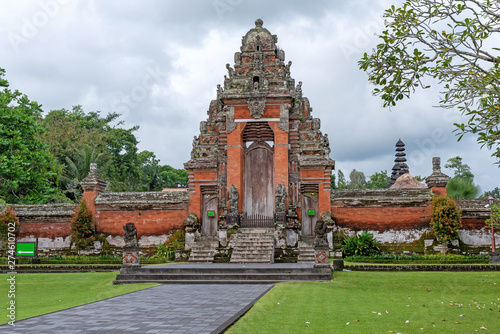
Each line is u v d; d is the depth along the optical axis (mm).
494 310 13945
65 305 15156
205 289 18016
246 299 15023
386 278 20672
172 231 32688
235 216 30812
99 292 18641
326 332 10664
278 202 30766
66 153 54625
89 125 64812
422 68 11469
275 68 32500
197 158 32969
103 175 55969
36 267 26484
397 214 31328
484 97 10812
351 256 29594
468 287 18734
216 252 29766
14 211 33875
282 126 31594
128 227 22609
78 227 32656
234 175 31625
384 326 11414
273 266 23844
